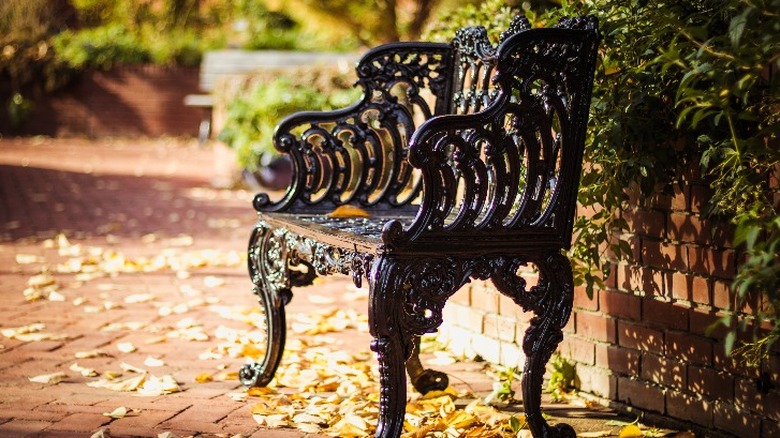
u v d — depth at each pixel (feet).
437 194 11.66
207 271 27.86
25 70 91.09
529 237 12.28
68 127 92.79
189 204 44.65
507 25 17.29
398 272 11.51
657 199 13.84
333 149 15.92
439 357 18.07
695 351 13.34
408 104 16.28
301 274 15.30
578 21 12.50
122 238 34.09
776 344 12.07
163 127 93.56
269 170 49.93
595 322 15.24
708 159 11.82
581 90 12.44
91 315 21.81
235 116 49.52
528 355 12.62
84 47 92.12
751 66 10.18
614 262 14.75
